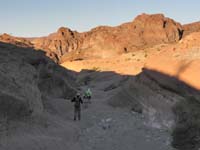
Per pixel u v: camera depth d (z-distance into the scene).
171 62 29.88
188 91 26.67
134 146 19.98
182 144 20.17
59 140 19.08
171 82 28.33
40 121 21.47
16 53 34.00
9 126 18.44
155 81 30.02
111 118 28.20
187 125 20.92
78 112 27.19
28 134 18.58
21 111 20.20
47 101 30.11
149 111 28.70
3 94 19.50
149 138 21.81
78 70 139.00
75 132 22.55
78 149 18.83
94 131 23.62
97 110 31.78
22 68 26.95
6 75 22.61
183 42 31.73
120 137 22.00
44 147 17.38
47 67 40.78
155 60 31.58
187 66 28.25
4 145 16.17
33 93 24.42
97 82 94.81
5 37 58.03
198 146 19.88
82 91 57.34
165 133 22.95
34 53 38.84
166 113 26.69
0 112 18.94
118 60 122.50
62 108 30.36
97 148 19.44
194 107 23.84
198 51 29.23
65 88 40.84
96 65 130.38
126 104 32.31
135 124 26.03
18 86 22.56
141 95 30.92
